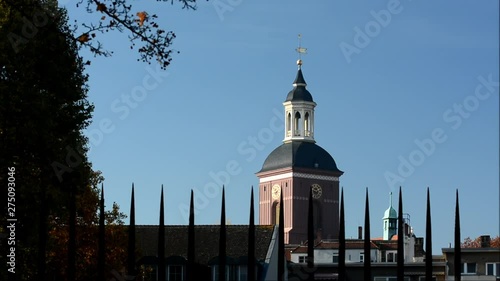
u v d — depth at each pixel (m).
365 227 38.72
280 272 38.53
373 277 91.69
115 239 73.38
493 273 83.44
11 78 57.81
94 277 71.62
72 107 62.62
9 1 45.56
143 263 86.50
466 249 83.88
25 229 56.94
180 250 92.06
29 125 56.34
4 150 56.31
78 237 72.44
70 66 59.75
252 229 38.38
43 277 40.22
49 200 57.09
